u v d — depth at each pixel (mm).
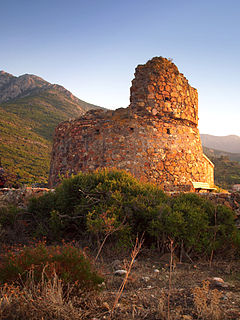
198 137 12055
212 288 3699
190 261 5375
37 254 3479
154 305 3059
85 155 10805
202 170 11789
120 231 5691
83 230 6422
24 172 31938
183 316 2740
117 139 10297
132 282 3926
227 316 2730
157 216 5949
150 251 5727
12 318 2607
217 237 5926
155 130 10547
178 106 11102
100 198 6652
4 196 8062
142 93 10656
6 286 2895
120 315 2789
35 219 6992
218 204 6961
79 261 3484
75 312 2689
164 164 10406
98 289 3326
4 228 6512
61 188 7352
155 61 11047
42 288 2898
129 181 7227
